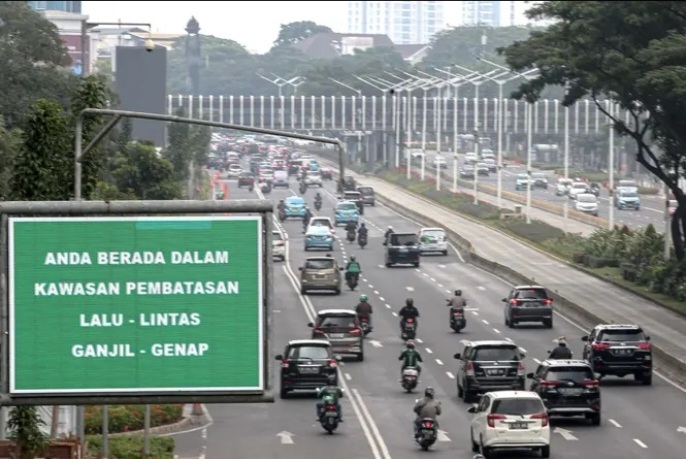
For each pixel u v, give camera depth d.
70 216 44.66
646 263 130.62
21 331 44.66
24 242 44.62
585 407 69.88
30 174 57.47
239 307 44.53
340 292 124.81
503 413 62.12
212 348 44.53
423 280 134.38
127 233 44.56
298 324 106.31
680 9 120.50
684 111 122.94
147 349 44.56
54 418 62.25
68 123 59.84
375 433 70.12
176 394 44.50
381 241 172.12
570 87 131.88
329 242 160.75
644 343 82.12
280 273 139.25
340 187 48.34
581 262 143.75
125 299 44.62
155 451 64.50
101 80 65.88
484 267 145.62
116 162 124.88
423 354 93.88
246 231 44.50
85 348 44.62
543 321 104.88
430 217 199.25
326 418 69.88
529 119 185.25
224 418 75.12
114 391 44.56
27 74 112.75
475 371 76.62
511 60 129.00
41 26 117.50
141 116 52.84
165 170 125.31
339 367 89.81
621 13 121.31
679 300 115.38
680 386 82.56
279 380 85.75
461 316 103.06
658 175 129.50
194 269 44.56
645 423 71.25
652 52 117.81
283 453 65.50
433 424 65.62
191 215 44.56
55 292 44.66
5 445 56.25
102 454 61.47
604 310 111.88
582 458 62.78
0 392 44.56
